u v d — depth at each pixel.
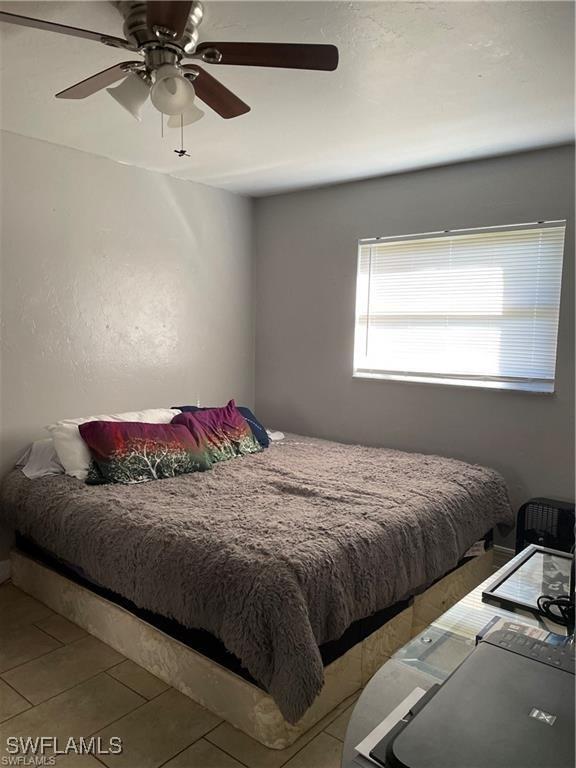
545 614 1.47
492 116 2.53
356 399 3.82
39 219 2.97
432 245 3.46
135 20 1.61
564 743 0.83
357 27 1.79
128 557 2.12
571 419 2.98
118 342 3.39
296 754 1.76
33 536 2.60
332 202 3.83
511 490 3.20
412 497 2.54
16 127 2.75
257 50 1.58
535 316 3.12
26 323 2.96
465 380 3.40
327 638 1.87
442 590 2.59
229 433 3.34
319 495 2.56
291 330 4.12
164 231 3.60
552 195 2.97
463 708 0.90
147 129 2.76
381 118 2.55
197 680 1.98
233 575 1.83
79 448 2.80
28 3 1.67
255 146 2.98
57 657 2.26
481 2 1.65
